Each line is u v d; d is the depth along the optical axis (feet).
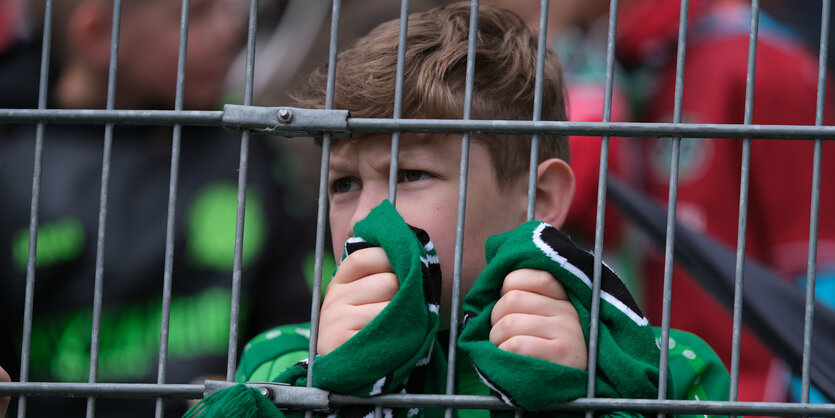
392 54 10.73
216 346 14.39
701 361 11.39
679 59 7.97
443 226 9.84
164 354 8.15
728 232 16.21
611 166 16.89
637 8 18.02
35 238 8.36
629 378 7.95
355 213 9.76
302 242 15.55
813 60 17.98
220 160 15.30
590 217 17.01
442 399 7.96
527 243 8.18
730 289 12.03
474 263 10.16
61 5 15.08
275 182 15.55
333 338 8.29
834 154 16.35
